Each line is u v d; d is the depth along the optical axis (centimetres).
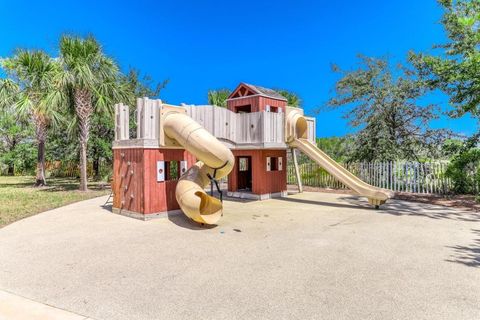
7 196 1345
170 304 370
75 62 1410
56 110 1551
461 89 1209
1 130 2675
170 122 878
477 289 408
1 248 599
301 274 461
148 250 583
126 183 928
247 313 347
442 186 1343
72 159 2023
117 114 987
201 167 880
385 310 353
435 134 1603
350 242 634
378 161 1619
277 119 1205
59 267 495
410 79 1628
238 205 1115
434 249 586
